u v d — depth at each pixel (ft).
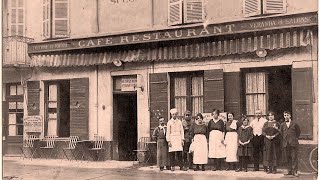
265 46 41.73
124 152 50.85
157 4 47.96
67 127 53.47
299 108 40.91
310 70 40.55
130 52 48.32
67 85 53.83
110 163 48.62
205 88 44.96
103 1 50.98
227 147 41.45
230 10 44.01
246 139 40.47
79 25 52.11
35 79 54.65
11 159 53.57
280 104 42.96
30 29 55.01
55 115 53.83
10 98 56.49
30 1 55.16
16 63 54.19
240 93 43.57
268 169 41.91
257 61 42.86
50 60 53.01
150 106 47.80
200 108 46.01
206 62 45.09
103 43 49.39
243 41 42.73
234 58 43.83
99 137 50.65
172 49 46.21
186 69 46.06
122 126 50.93
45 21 53.42
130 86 49.49
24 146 54.34
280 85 42.88
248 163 43.75
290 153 39.40
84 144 51.16
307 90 40.63
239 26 42.55
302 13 39.75
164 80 47.14
